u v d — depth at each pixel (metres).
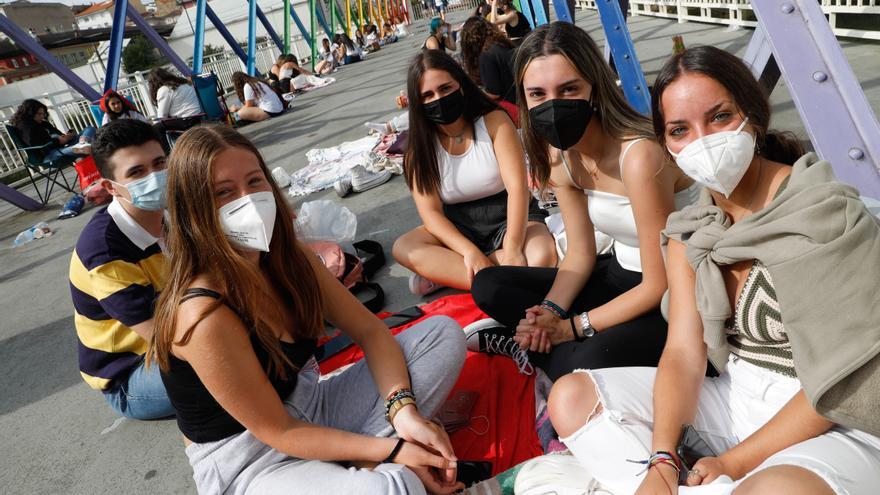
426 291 3.32
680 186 2.10
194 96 10.26
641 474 1.47
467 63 5.76
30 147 8.08
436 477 1.78
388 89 11.88
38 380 3.58
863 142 2.35
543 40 2.01
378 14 32.44
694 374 1.55
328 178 5.98
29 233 7.04
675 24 11.20
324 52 21.05
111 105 8.16
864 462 1.15
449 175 3.04
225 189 1.61
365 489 1.56
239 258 1.61
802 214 1.19
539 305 2.34
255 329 1.66
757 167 1.44
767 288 1.32
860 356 1.13
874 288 1.13
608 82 2.00
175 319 1.58
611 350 2.01
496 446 2.14
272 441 1.69
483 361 2.58
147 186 2.24
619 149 2.04
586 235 2.41
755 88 1.38
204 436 1.75
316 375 2.05
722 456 1.36
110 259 2.27
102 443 2.77
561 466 1.67
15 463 2.79
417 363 2.02
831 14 6.97
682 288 1.58
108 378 2.54
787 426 1.29
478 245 3.22
